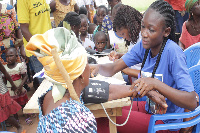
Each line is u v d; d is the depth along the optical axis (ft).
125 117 5.32
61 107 2.99
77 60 3.09
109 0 11.00
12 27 10.58
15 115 9.57
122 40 9.08
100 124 5.36
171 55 4.49
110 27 11.12
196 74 5.60
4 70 9.07
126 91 4.57
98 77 5.79
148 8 4.43
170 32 4.59
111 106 4.47
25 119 10.19
